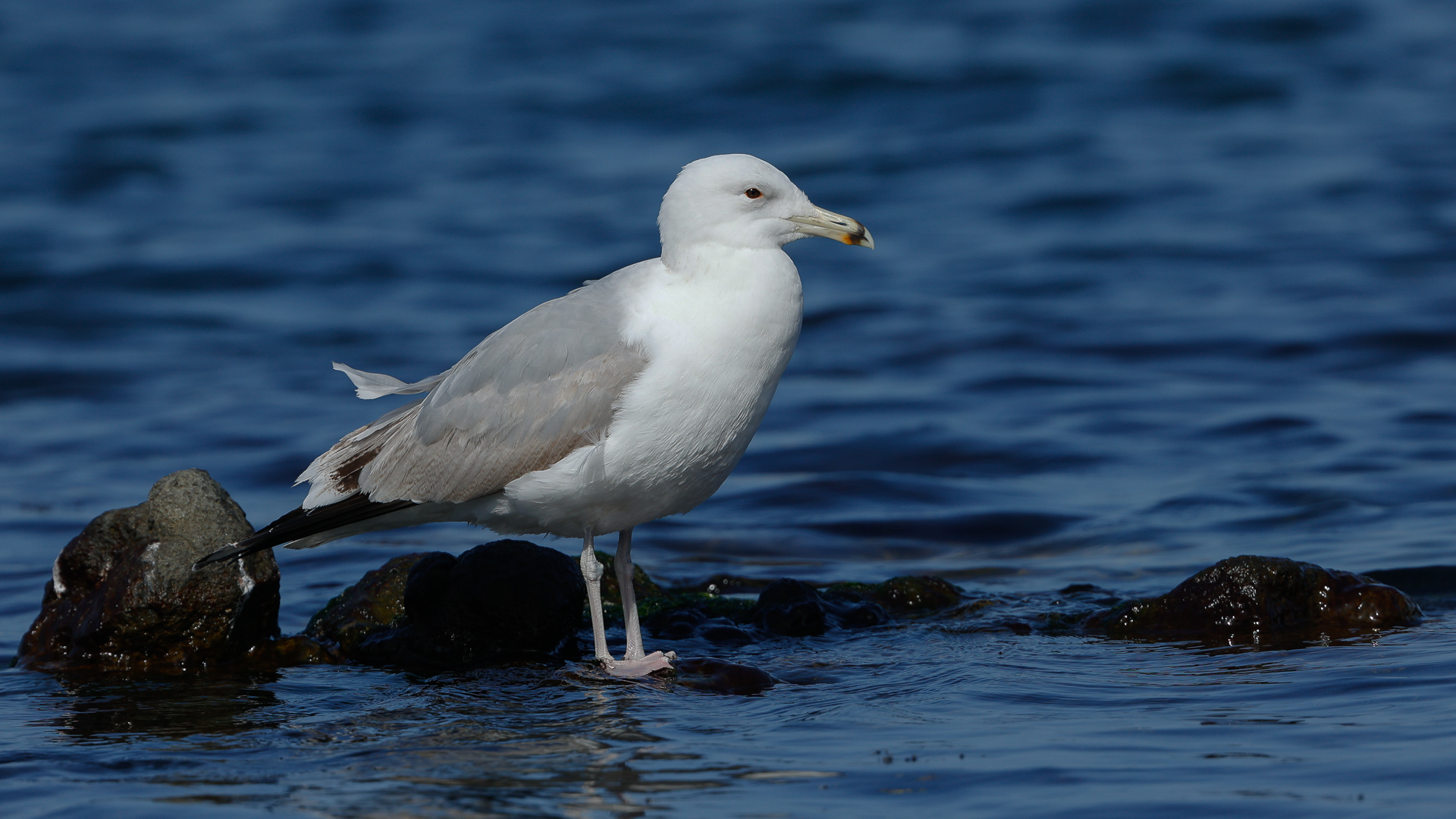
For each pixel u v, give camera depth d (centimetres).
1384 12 4728
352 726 839
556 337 946
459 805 692
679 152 3441
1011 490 1517
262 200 3098
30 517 1434
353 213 2997
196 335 2242
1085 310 2270
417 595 1055
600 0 5097
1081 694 864
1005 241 2730
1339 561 1198
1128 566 1255
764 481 1565
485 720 848
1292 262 2492
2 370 2048
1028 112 3709
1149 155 3316
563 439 939
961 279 2494
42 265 2592
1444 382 1848
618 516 979
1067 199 2984
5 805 700
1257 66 4106
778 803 685
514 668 990
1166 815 650
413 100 3912
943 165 3291
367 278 2555
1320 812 645
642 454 938
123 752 788
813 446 1684
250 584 1003
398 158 3441
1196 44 4362
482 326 2264
